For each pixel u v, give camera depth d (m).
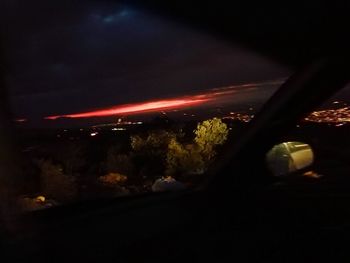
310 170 2.38
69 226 2.23
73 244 2.02
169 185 2.59
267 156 2.24
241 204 2.22
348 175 2.38
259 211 2.17
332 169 2.40
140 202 2.50
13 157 2.10
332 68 1.86
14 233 2.04
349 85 1.91
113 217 2.32
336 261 1.85
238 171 2.30
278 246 1.96
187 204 2.32
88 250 1.96
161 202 2.44
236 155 2.26
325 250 1.91
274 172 2.32
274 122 2.10
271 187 2.31
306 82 1.93
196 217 2.19
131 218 2.27
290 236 2.01
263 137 2.17
